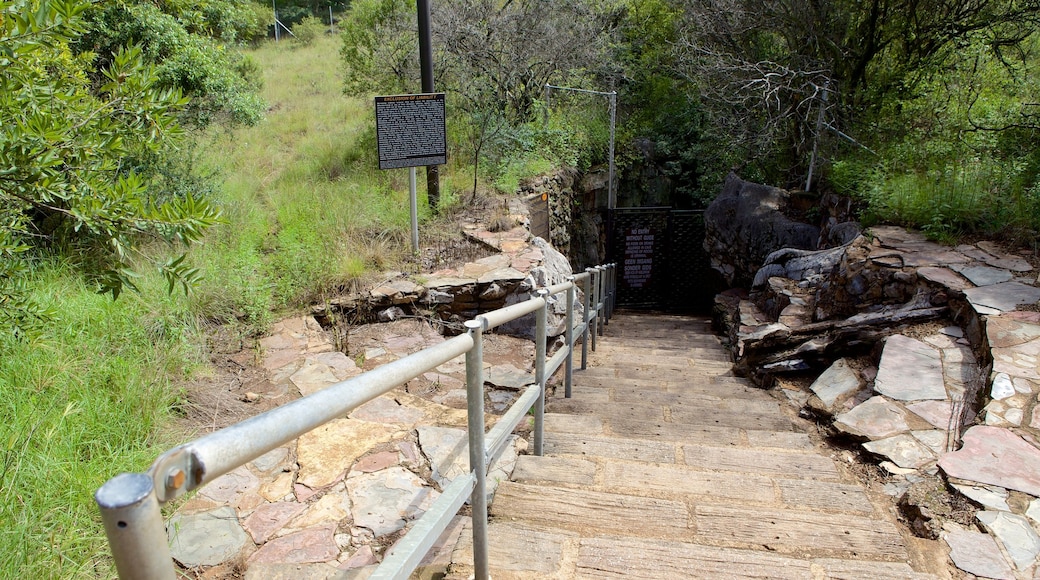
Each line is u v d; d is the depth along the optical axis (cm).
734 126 1125
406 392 388
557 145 1164
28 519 214
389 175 827
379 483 282
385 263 580
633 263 1288
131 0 718
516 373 458
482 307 540
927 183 638
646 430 387
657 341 821
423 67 654
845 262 570
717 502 282
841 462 332
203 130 828
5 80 231
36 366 308
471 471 203
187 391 351
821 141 971
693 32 1180
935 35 930
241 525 251
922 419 348
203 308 460
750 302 769
